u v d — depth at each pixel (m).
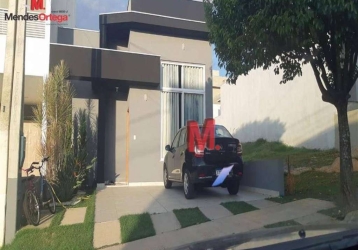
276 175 9.23
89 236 6.52
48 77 9.83
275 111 20.70
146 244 6.06
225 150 9.08
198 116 13.44
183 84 13.41
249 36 6.93
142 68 11.97
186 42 13.55
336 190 9.02
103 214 7.89
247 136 24.17
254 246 2.59
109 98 13.64
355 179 9.74
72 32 13.95
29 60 10.42
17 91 7.23
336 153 14.20
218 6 7.58
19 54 7.32
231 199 9.09
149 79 12.05
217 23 7.75
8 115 7.12
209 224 6.94
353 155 12.55
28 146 12.45
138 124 12.46
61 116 9.54
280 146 18.94
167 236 6.39
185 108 13.31
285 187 9.31
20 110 7.24
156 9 13.41
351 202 6.94
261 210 7.74
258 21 6.29
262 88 22.22
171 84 13.20
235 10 7.03
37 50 10.53
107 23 12.63
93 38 14.13
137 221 7.20
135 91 12.52
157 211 8.00
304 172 11.37
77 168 10.14
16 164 7.02
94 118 12.85
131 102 12.45
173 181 10.76
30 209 7.26
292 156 15.29
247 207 8.04
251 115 23.69
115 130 13.52
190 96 13.45
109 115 13.55
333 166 11.25
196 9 13.84
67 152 9.54
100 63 11.41
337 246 2.48
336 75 7.12
